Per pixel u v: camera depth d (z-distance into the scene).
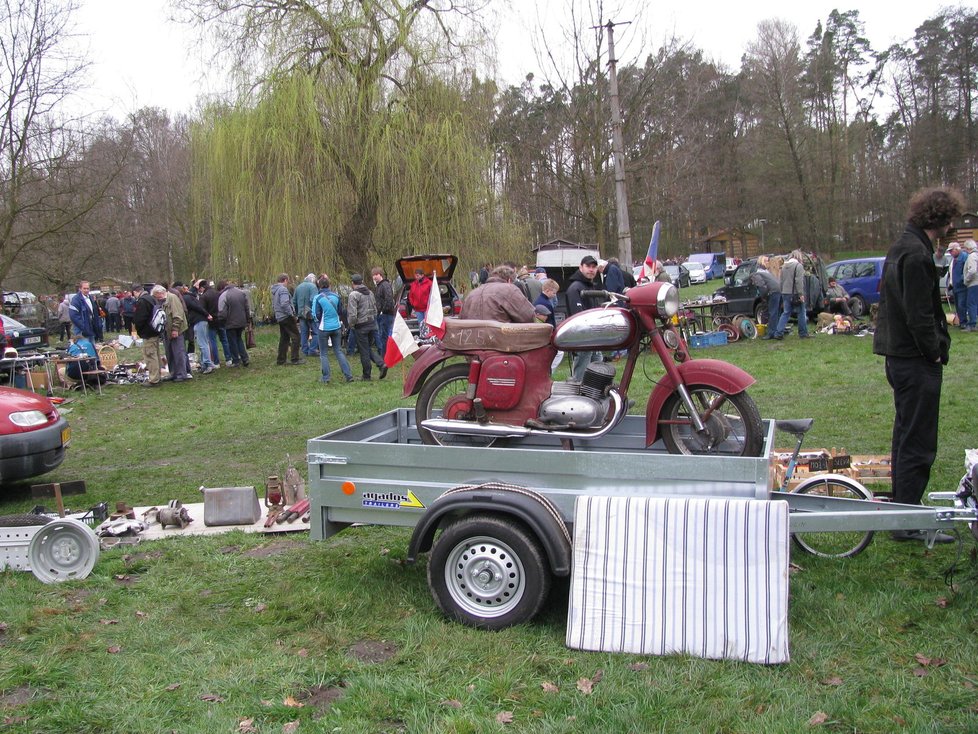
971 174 47.38
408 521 4.83
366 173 20.14
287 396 13.69
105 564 5.86
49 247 20.61
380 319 16.02
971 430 8.33
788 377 12.47
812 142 46.06
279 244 19.91
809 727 3.44
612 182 23.88
